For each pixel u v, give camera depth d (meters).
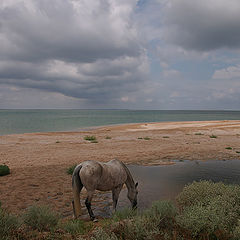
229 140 24.92
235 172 11.98
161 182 10.08
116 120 84.81
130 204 7.56
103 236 3.92
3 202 7.39
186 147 20.11
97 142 23.05
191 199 6.21
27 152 17.30
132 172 11.91
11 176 10.67
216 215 4.48
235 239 4.01
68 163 13.64
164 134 30.83
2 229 4.24
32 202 7.47
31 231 4.64
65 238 4.33
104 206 7.36
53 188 9.01
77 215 5.76
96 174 5.98
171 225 4.71
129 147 20.17
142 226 4.33
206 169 12.60
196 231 4.22
